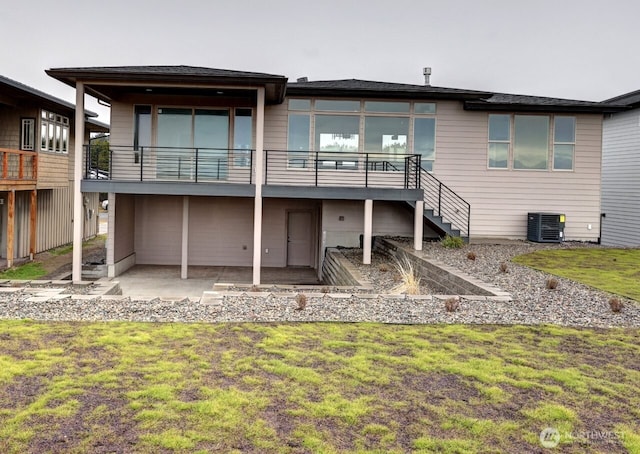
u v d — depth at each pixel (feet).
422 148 48.24
